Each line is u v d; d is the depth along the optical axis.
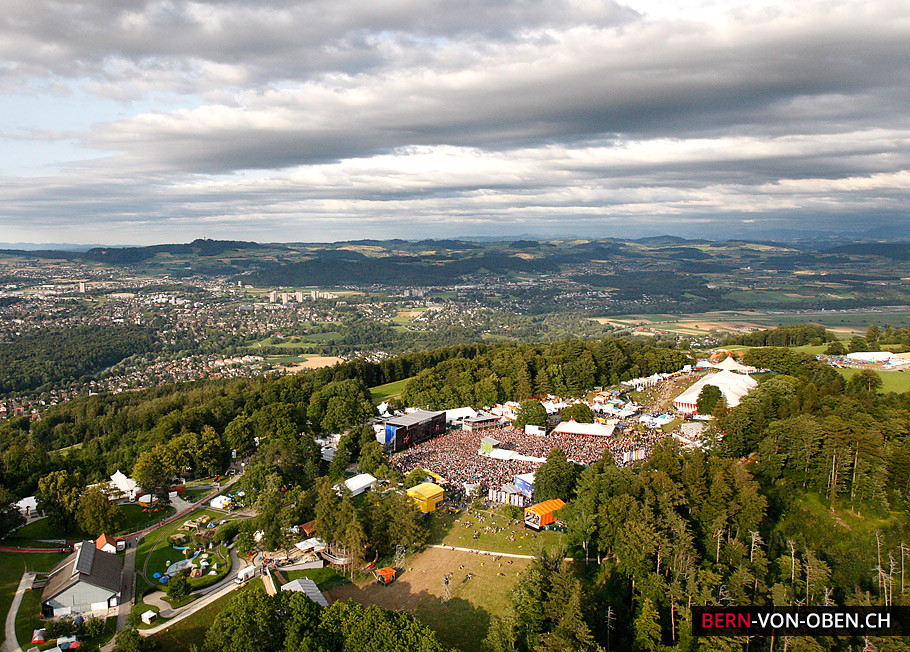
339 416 198.75
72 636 90.38
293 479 154.12
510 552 115.62
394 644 81.25
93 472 168.50
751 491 112.75
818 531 114.94
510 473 156.62
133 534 129.88
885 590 98.75
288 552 119.19
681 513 116.00
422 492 135.12
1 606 99.06
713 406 194.38
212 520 137.62
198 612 97.88
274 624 86.25
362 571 111.12
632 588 103.88
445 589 102.88
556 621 92.50
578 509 118.06
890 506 116.94
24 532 131.00
